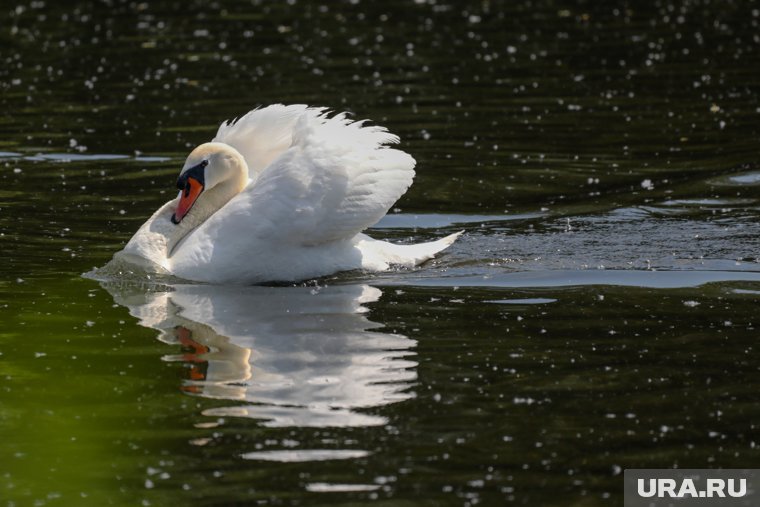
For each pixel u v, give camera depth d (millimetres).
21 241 15695
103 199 17781
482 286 13789
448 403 10297
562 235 15883
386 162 14422
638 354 11430
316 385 10719
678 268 14312
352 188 14172
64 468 9109
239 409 10203
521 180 18859
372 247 14586
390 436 9641
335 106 23547
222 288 13898
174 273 14273
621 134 21656
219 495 8672
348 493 8688
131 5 36844
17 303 13211
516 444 9492
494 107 23797
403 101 24250
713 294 13289
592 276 14086
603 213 16906
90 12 35438
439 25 33375
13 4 36906
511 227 16359
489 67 27641
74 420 9969
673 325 12258
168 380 10883
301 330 12234
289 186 14094
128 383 10805
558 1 37531
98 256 15094
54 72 27031
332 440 9570
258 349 11656
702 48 29578
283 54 29094
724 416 10000
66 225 16469
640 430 9750
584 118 22859
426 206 17547
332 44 30516
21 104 24031
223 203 15289
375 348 11680
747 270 14195
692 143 20891
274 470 9062
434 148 20797
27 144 21000
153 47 29984
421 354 11484
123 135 21594
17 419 10000
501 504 8531
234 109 23312
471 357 11391
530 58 28594
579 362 11227
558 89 25344
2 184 18547
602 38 31125
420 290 13680
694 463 9180
